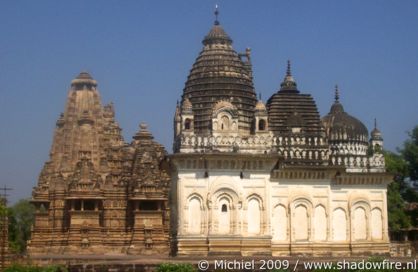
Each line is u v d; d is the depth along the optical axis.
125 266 44.66
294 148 62.38
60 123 106.00
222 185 56.81
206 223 56.25
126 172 96.12
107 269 44.62
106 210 92.88
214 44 61.62
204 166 56.72
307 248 61.28
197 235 56.03
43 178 98.56
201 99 59.81
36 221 94.56
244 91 60.34
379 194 64.44
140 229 90.56
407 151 87.81
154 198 90.94
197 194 56.50
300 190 62.00
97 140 102.75
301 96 65.94
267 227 57.00
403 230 82.94
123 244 91.75
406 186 88.44
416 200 87.88
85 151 93.75
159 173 93.50
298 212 61.78
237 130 58.03
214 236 56.06
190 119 57.84
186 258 52.91
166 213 92.50
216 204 56.66
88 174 91.88
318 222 62.12
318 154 62.62
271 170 59.12
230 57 61.22
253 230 56.94
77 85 107.06
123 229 92.69
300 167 61.62
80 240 89.69
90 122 103.00
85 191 90.81
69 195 90.75
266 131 58.41
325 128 69.62
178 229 55.97
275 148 62.09
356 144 68.81
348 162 64.12
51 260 53.62
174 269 42.34
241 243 56.41
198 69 61.03
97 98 107.06
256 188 57.38
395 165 84.31
